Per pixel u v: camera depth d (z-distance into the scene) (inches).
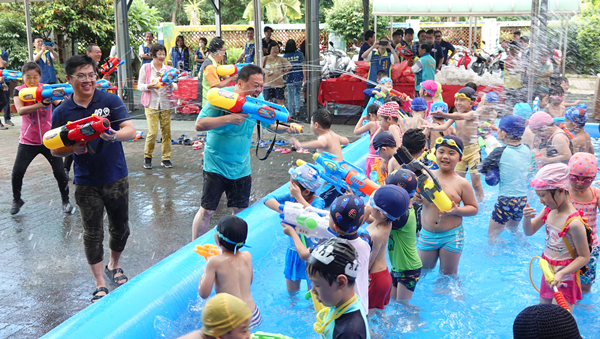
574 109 199.9
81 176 132.6
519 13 506.3
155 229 190.1
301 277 132.0
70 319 102.2
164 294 116.2
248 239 151.9
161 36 783.7
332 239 77.3
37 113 198.4
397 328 118.5
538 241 177.0
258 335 75.1
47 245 174.7
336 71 453.7
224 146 156.6
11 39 647.8
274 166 284.5
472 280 145.9
